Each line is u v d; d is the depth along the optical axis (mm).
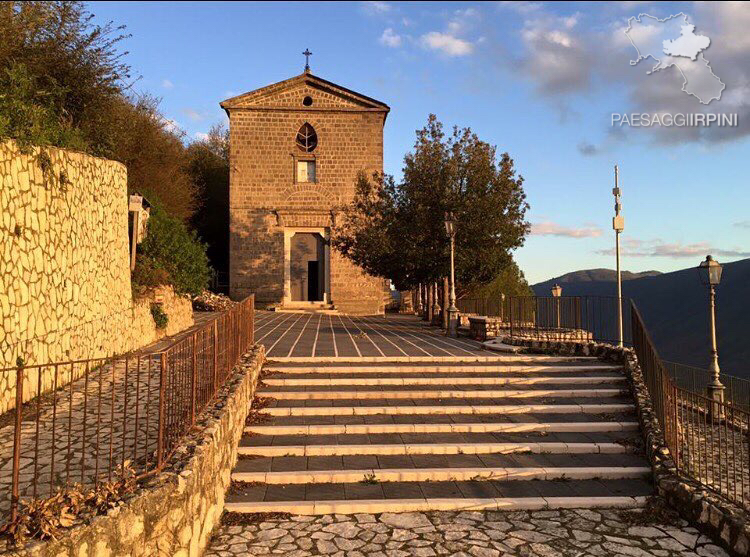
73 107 12258
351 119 27172
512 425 7738
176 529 4312
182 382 5359
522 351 11031
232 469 6473
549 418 8102
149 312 12312
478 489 6320
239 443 7117
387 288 28391
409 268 20109
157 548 4082
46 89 10664
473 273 20500
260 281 26703
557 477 6637
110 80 12664
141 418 6324
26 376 6613
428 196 19625
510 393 8797
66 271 7895
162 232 14164
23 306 6633
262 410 8016
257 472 6445
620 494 6258
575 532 5453
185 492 4449
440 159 19812
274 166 26891
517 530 5480
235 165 26781
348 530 5422
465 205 19094
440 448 7129
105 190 9727
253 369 8617
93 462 4961
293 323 19156
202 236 30859
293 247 28594
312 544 5121
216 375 6746
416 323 21938
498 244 19812
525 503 5980
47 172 7352
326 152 27031
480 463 6859
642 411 7852
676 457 6371
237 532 5352
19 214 6594
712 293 11109
